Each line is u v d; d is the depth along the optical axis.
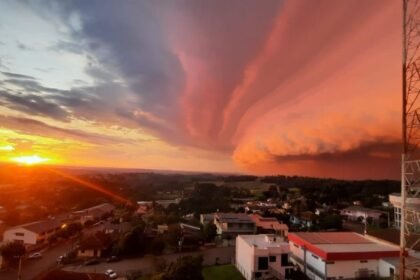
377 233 39.00
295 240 37.12
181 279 29.47
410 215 15.68
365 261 31.05
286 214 71.00
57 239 50.31
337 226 61.16
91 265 38.69
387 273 29.69
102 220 67.00
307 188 116.50
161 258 41.03
